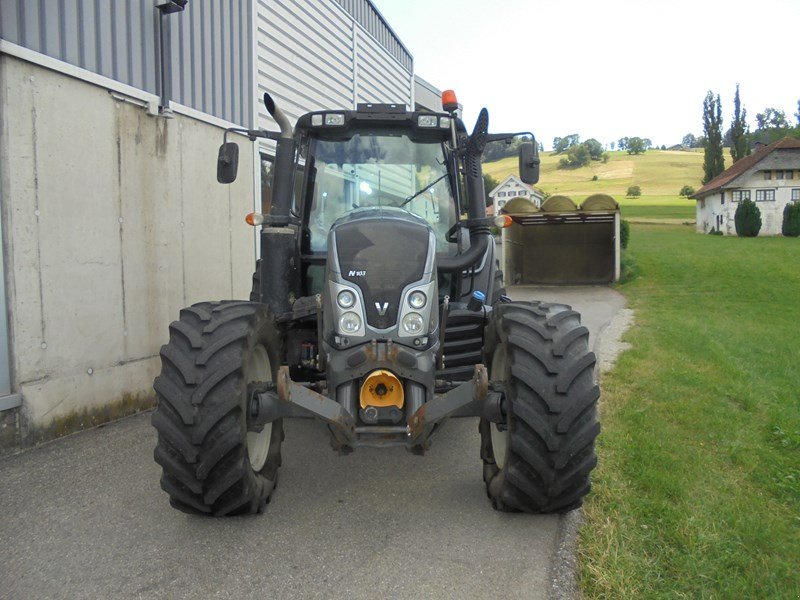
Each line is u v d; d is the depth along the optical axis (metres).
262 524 3.42
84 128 5.07
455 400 3.14
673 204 91.19
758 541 3.11
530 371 3.11
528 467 3.14
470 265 4.40
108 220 5.35
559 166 148.75
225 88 7.18
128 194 5.57
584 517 3.38
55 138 4.80
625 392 5.93
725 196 47.06
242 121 7.55
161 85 5.92
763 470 4.08
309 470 4.23
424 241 3.54
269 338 3.51
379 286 3.36
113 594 2.76
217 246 6.99
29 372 4.64
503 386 3.28
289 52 8.99
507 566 2.96
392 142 4.64
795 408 5.61
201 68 6.70
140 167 5.72
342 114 4.51
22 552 3.12
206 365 3.04
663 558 2.96
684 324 10.81
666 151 169.00
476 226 4.42
